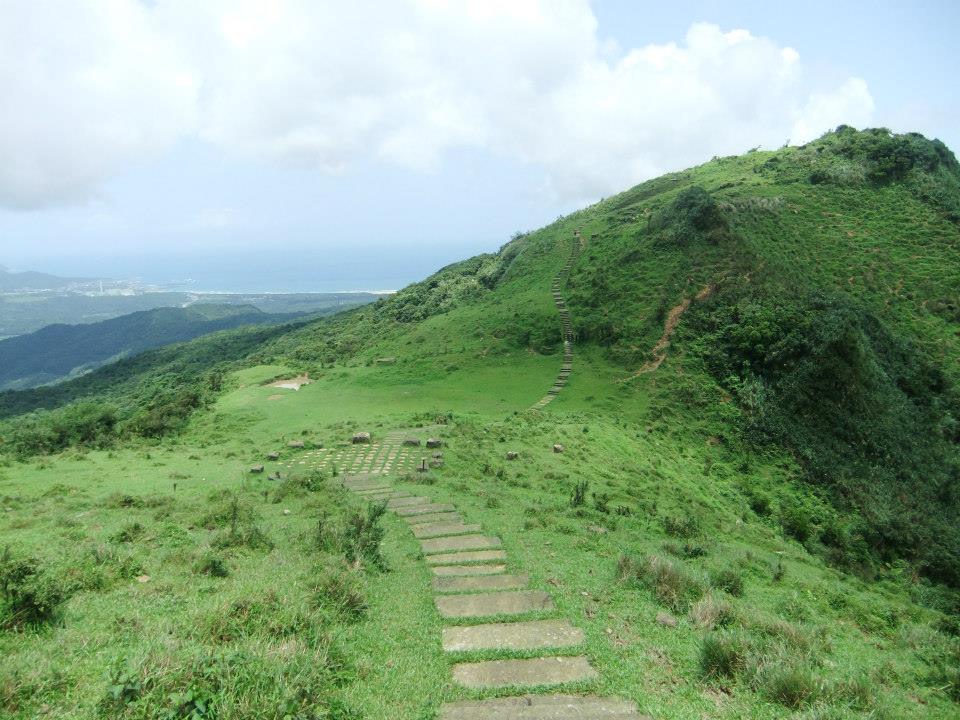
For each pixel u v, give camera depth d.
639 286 61.59
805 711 7.66
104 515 18.70
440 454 29.94
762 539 26.77
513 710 7.35
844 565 28.48
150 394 72.19
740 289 55.53
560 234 89.69
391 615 10.33
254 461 31.02
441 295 91.06
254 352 100.88
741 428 43.31
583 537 16.88
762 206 71.88
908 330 55.25
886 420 45.09
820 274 61.94
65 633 8.42
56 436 42.00
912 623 16.36
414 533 16.73
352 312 113.50
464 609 10.66
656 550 17.58
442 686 7.89
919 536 34.19
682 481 33.53
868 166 81.12
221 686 6.43
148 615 9.27
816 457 40.88
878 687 9.52
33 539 14.81
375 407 48.03
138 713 6.00
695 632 10.15
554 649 9.05
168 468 29.70
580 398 48.94
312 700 6.73
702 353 50.84
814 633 11.59
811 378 45.94
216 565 12.34
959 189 77.31
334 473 26.62
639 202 92.50
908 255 64.62
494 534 16.56
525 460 30.06
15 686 6.41
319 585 10.31
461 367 58.69
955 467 42.44
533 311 65.44
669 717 7.30
